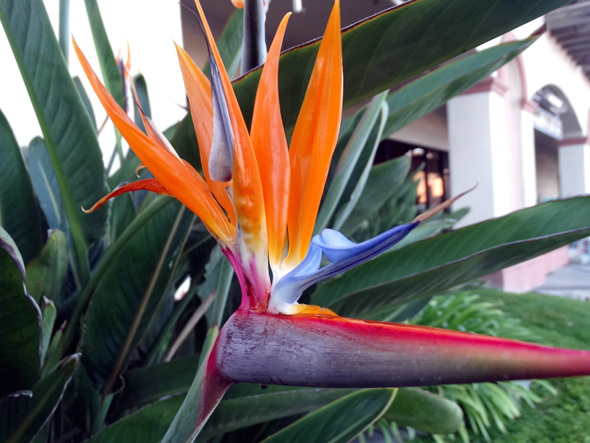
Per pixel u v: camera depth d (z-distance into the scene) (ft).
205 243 1.66
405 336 0.56
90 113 1.89
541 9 0.75
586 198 1.17
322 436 1.19
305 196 0.75
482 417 3.11
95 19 1.55
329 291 1.45
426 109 1.57
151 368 1.32
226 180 0.68
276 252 0.72
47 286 1.20
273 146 0.72
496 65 1.34
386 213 6.34
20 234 1.27
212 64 0.63
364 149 1.62
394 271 1.39
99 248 1.71
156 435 1.03
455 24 0.78
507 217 1.27
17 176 1.22
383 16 0.76
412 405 1.74
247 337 0.63
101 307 1.18
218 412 1.06
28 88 1.05
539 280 9.37
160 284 1.22
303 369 0.60
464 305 4.28
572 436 3.09
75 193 1.23
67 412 1.26
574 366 0.47
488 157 7.66
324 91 0.73
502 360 0.50
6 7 0.92
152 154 0.66
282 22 0.70
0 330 0.81
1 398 0.92
